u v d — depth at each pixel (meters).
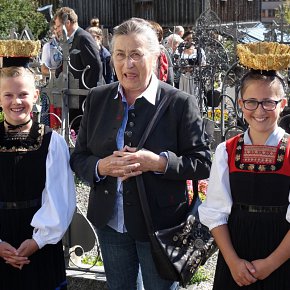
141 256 3.05
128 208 2.98
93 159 3.05
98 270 4.09
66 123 4.89
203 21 9.30
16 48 3.05
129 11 26.17
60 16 7.16
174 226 3.00
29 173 3.11
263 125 2.77
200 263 2.97
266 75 2.77
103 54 8.59
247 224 2.79
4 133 3.16
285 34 9.84
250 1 28.33
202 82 8.58
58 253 3.22
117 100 3.05
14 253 3.03
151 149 2.95
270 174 2.75
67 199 3.16
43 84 5.36
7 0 21.39
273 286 2.76
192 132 2.98
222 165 2.86
